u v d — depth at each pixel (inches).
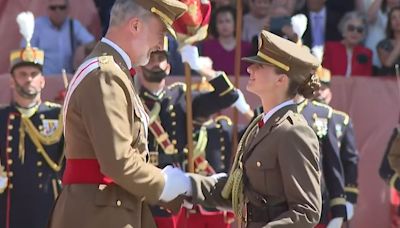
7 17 1104.2
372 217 998.4
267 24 1076.5
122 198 592.1
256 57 610.5
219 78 842.2
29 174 854.5
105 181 586.9
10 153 856.9
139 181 577.6
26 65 856.9
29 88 858.8
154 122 847.1
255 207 598.5
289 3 1126.4
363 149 1011.3
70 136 589.0
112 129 567.5
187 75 818.2
